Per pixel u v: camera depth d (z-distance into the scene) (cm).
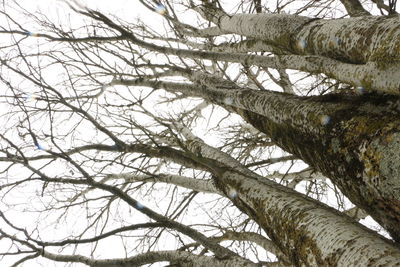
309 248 266
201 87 521
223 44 577
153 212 398
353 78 322
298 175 591
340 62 353
